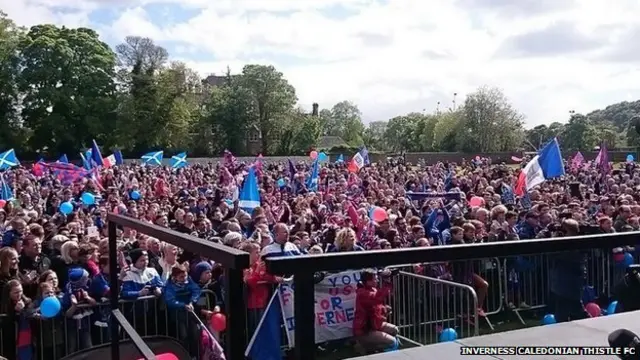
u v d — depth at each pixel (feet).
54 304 22.48
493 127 276.62
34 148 239.50
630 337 8.98
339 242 27.89
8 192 56.75
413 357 9.75
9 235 29.78
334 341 22.85
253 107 295.69
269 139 301.63
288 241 29.04
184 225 35.76
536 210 38.14
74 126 240.32
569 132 287.69
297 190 76.43
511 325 29.55
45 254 28.73
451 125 295.07
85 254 26.21
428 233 39.81
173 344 19.94
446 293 26.35
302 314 6.77
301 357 6.75
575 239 8.67
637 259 26.89
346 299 23.00
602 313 24.50
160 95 253.03
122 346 19.11
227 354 6.87
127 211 43.68
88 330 24.02
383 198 54.24
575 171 107.65
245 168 109.40
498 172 98.12
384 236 35.96
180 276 24.09
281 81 302.04
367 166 116.47
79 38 246.06
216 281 24.61
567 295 23.39
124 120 243.81
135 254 25.26
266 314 18.66
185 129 263.70
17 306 22.70
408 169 131.44
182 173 108.58
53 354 23.36
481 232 34.88
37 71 232.94
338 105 436.76
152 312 24.91
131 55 255.70
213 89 314.55
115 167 116.67
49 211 55.11
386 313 23.38
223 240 27.50
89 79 241.14
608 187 74.69
